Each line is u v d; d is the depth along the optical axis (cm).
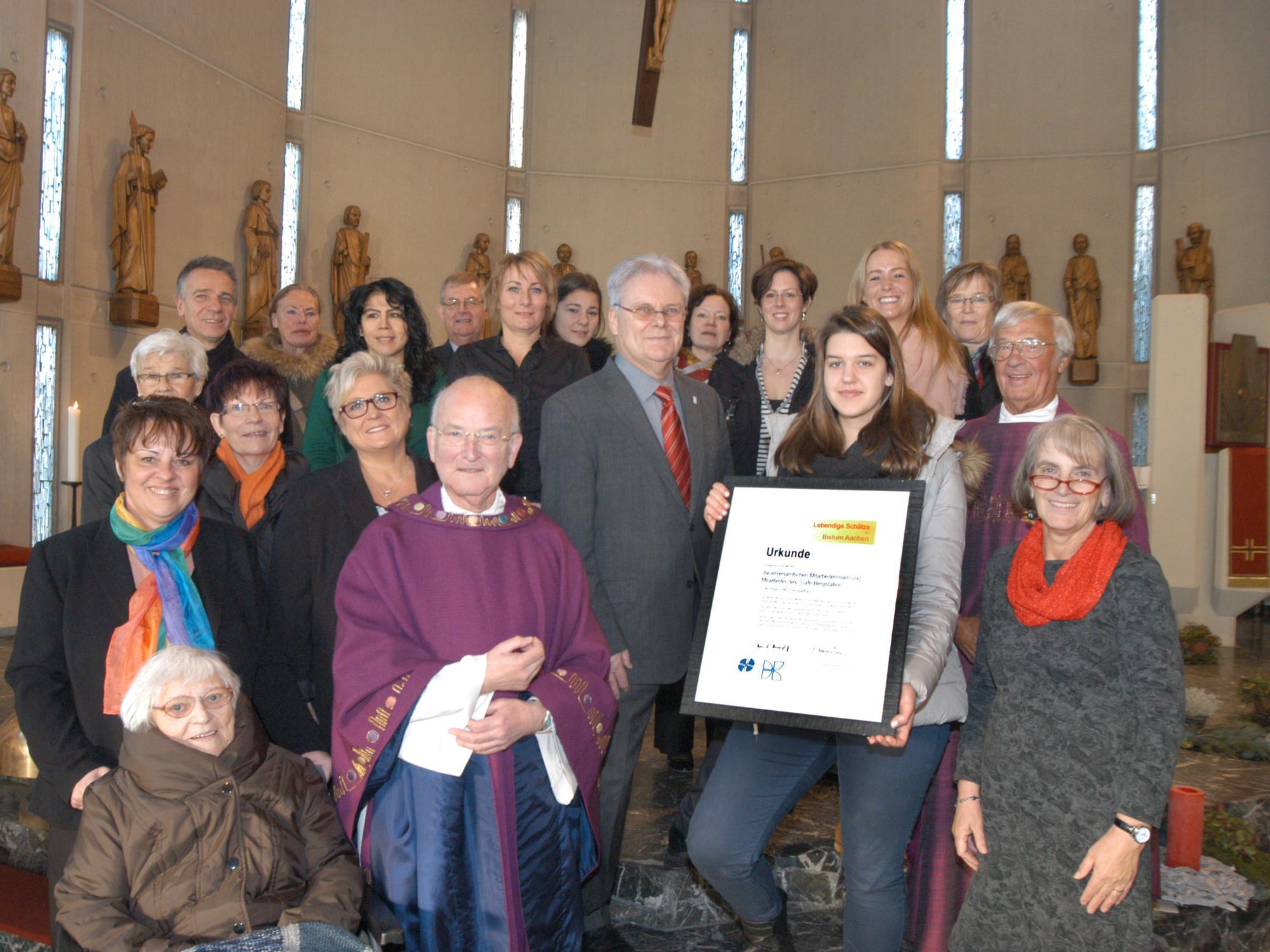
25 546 719
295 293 440
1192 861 314
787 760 228
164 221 836
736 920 295
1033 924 198
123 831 199
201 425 224
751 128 1226
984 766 208
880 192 1159
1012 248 1111
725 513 224
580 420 258
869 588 205
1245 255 1034
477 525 217
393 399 253
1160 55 1088
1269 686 464
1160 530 665
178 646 206
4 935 280
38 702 211
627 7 1202
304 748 237
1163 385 663
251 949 189
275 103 973
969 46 1141
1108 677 196
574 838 221
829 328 225
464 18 1145
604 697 221
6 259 675
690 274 1181
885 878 214
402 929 209
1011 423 260
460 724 203
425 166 1116
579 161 1207
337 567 246
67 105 749
